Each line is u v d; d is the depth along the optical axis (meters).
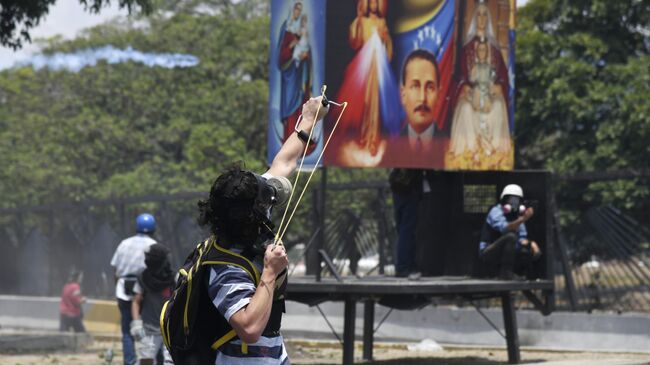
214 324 11.92
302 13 35.97
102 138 98.31
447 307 50.66
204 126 94.00
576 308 47.91
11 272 76.94
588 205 51.12
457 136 37.53
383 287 34.19
